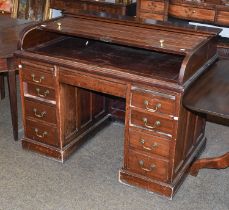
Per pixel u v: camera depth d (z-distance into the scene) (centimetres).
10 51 268
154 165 229
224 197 237
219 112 180
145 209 224
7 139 295
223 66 240
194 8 384
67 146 269
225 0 380
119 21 251
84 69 226
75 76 233
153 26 241
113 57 243
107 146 291
